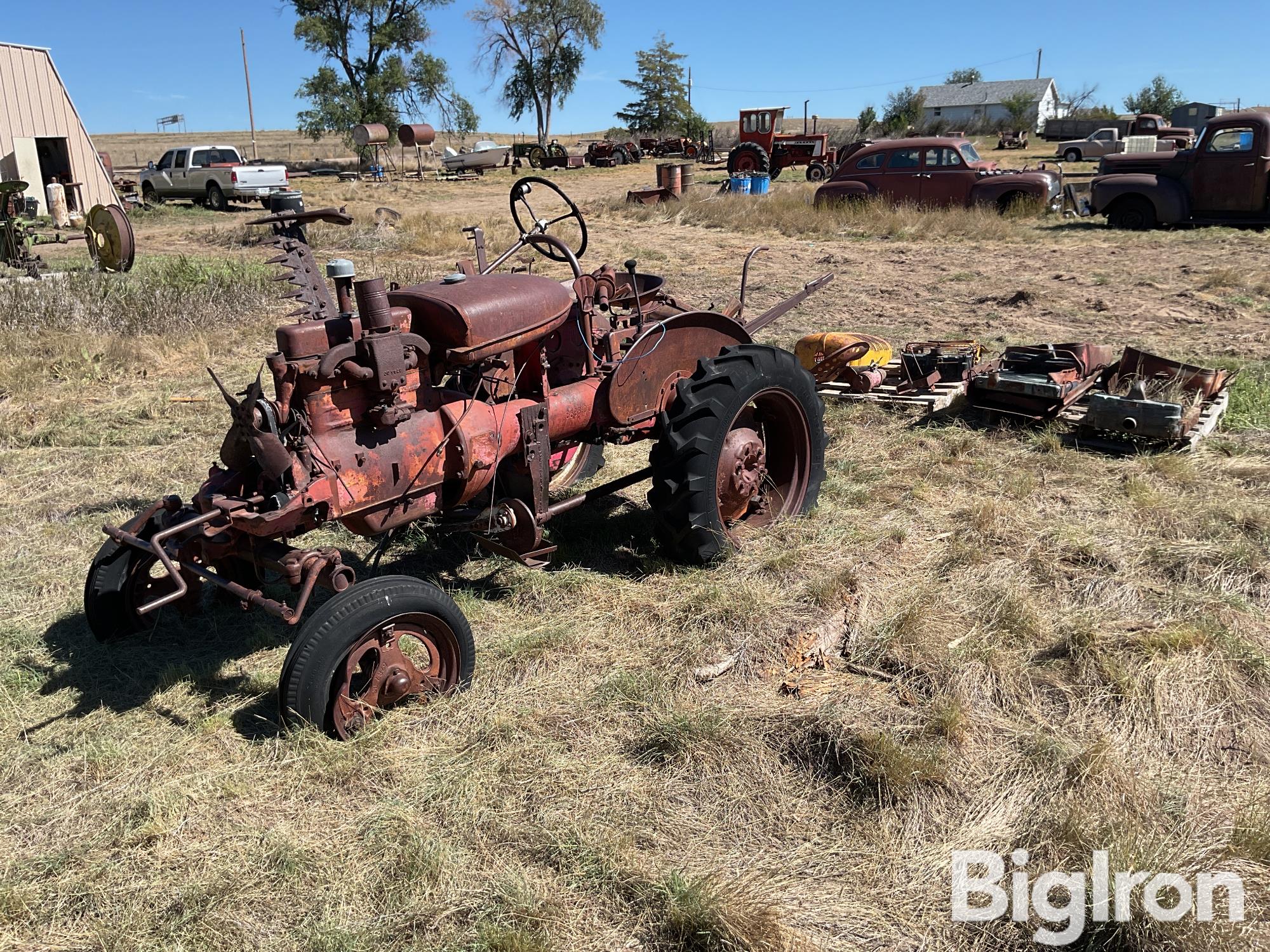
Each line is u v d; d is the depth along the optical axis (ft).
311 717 9.68
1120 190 49.24
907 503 15.52
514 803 9.05
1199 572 12.61
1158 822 8.38
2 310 30.30
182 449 19.60
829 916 7.64
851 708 10.11
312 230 56.03
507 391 13.20
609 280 15.49
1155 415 16.57
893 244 49.01
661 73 199.72
